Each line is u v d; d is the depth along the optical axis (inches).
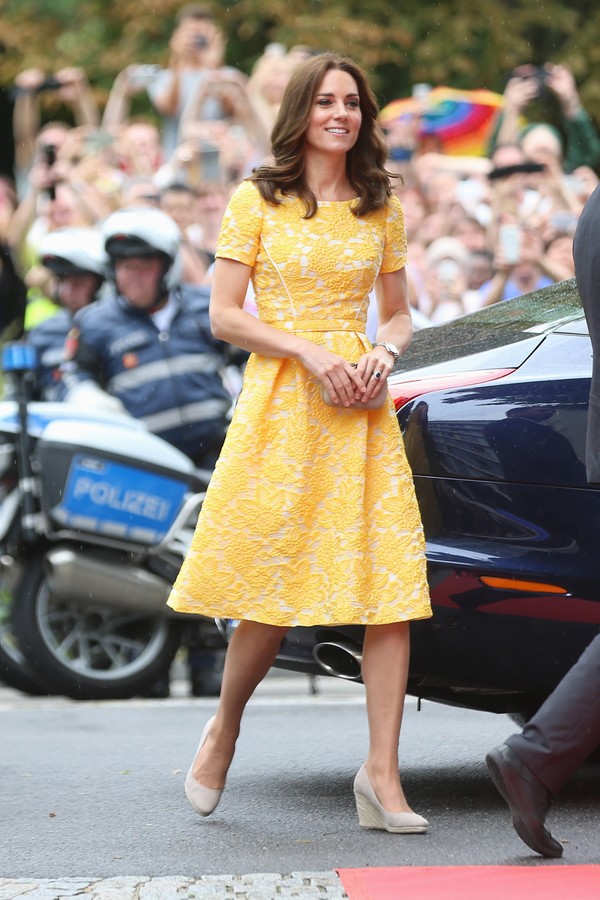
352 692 962.1
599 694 447.8
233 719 535.5
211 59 1460.4
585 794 580.4
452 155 1369.3
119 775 624.7
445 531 547.5
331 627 537.6
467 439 546.9
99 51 1937.7
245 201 518.6
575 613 534.3
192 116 1419.8
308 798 576.7
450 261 1242.0
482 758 665.6
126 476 906.7
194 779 538.3
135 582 903.1
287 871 462.9
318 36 1876.2
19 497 901.2
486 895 426.6
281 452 507.5
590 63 1905.8
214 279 522.6
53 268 1114.7
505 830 516.7
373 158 525.3
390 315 545.3
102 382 1023.0
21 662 934.4
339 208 520.7
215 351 1026.1
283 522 505.4
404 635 521.3
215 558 507.8
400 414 557.6
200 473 928.9
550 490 537.3
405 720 776.9
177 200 1261.1
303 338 510.6
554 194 1245.1
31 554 902.4
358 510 507.2
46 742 712.4
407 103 1381.6
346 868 463.8
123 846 500.4
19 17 1980.8
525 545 538.6
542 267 1227.9
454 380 557.9
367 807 520.4
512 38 1893.5
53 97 1716.3
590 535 532.7
